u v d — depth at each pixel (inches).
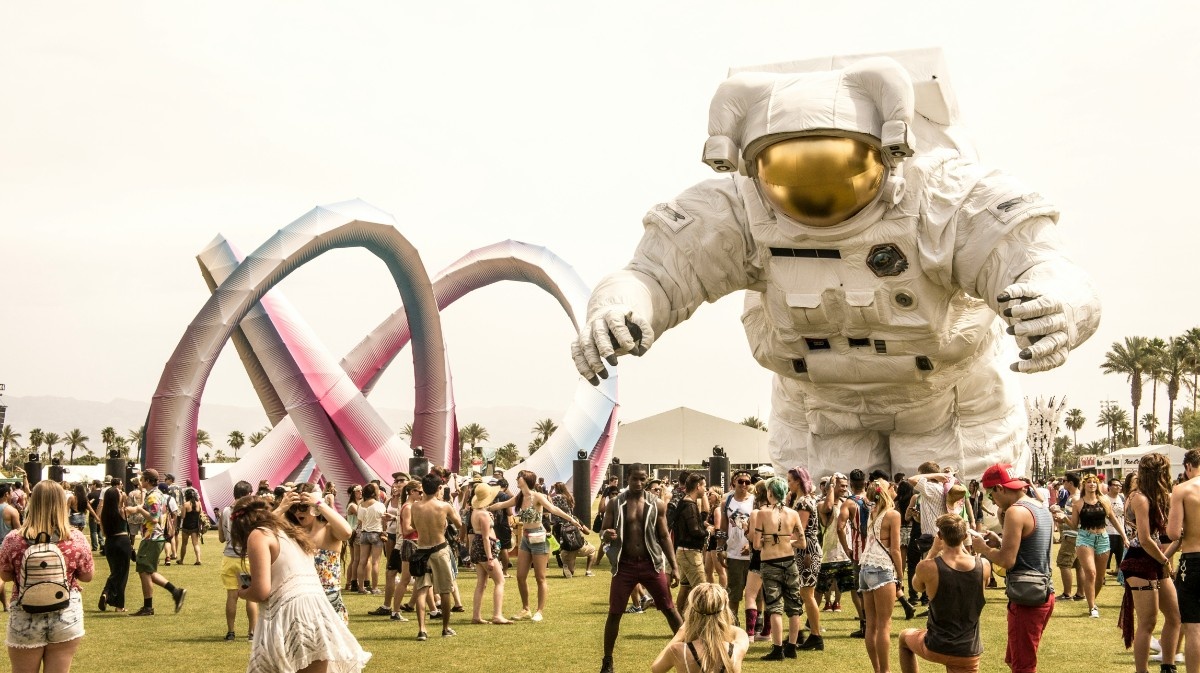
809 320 738.8
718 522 550.6
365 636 488.7
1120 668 410.9
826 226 677.3
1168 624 352.8
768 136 636.1
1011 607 302.7
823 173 631.8
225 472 1288.1
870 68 628.1
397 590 539.2
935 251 678.5
